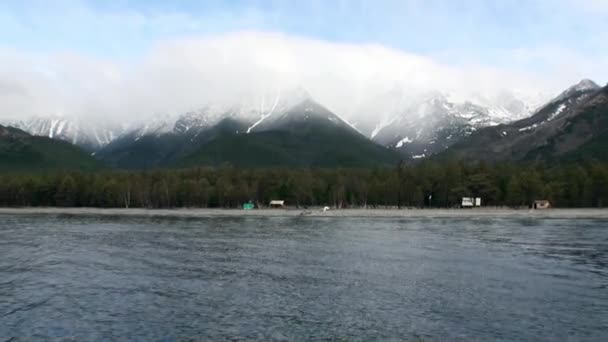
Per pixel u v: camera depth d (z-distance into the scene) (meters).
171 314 49.00
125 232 127.44
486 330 43.41
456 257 82.62
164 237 114.88
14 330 44.44
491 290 58.00
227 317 47.91
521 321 45.84
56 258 82.62
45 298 55.56
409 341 40.88
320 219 185.38
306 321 46.44
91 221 172.00
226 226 149.00
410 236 116.88
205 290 59.06
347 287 60.19
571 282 62.06
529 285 60.44
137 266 75.12
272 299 54.59
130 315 48.78
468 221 171.25
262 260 80.31
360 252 89.00
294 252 89.38
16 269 72.81
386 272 69.44
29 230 133.25
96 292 58.25
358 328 44.25
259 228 141.25
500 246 96.94
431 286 60.31
